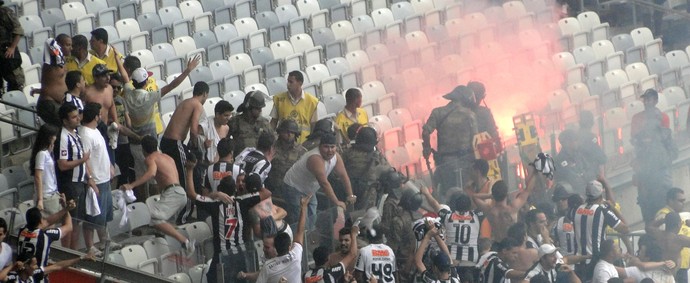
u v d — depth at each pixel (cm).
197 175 3388
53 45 3269
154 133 3472
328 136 3216
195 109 3384
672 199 3712
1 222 2767
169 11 4597
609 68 4678
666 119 4025
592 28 4859
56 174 3023
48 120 3189
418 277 3112
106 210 3102
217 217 3102
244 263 3064
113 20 4503
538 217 3381
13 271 2773
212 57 4453
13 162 3600
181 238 3189
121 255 3069
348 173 3281
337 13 4819
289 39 4628
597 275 3362
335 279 3002
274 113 3662
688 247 3581
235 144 3391
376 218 3170
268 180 3319
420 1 4966
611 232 3594
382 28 4725
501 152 3641
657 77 4556
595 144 3803
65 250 2944
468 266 3269
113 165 3303
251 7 4750
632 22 5131
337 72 4538
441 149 3591
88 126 3067
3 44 3203
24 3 4397
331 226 3192
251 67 4334
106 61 3597
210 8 4716
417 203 3173
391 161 3878
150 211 3189
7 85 3472
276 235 2995
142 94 3422
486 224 3425
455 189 3525
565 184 3716
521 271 3234
